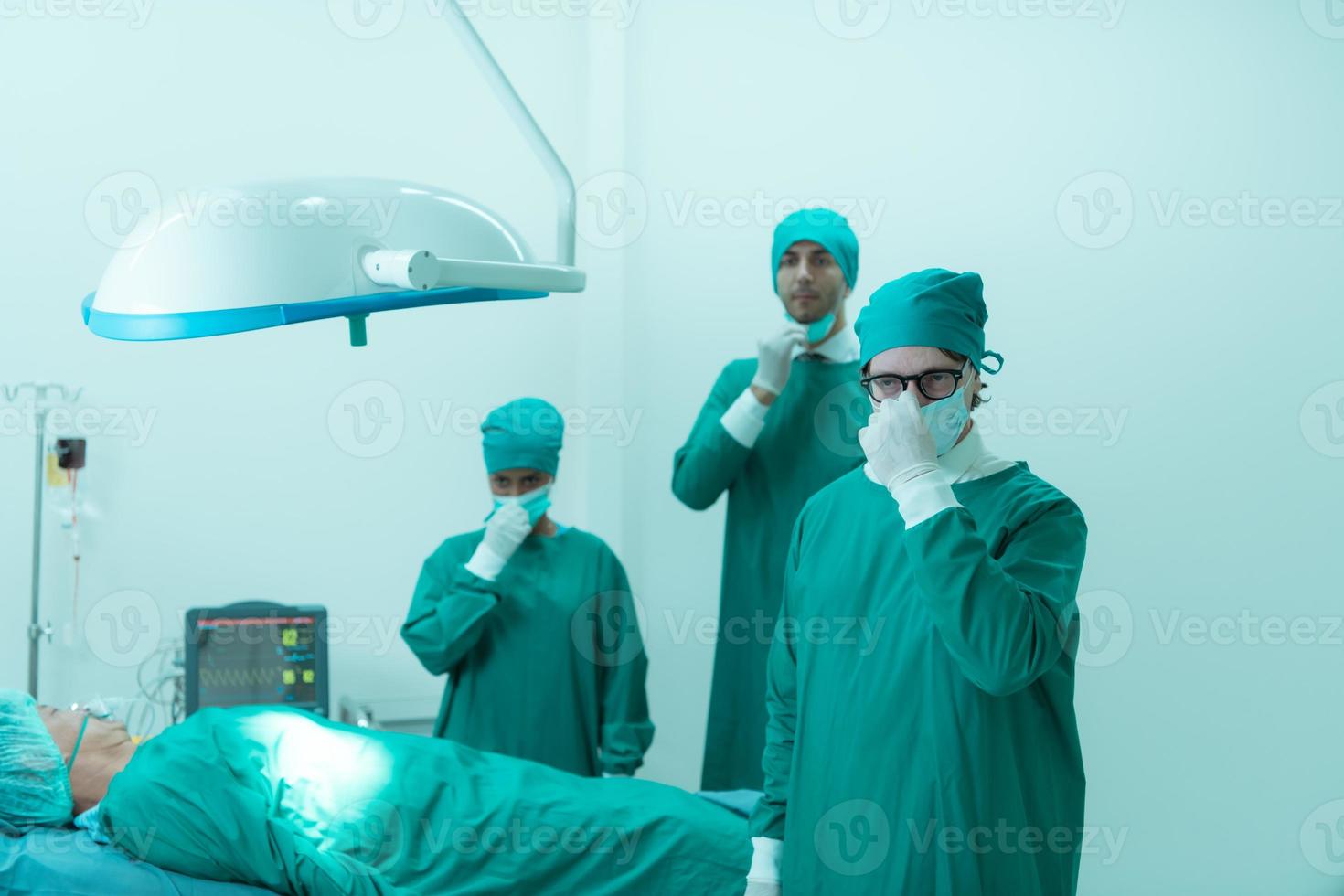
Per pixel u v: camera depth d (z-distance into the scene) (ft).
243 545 10.72
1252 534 9.95
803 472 8.68
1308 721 9.86
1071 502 4.84
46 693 10.11
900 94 10.95
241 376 10.70
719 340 11.53
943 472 4.58
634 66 11.41
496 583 8.07
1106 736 10.19
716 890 6.38
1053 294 10.45
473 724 8.19
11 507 10.04
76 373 10.24
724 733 8.93
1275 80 9.93
